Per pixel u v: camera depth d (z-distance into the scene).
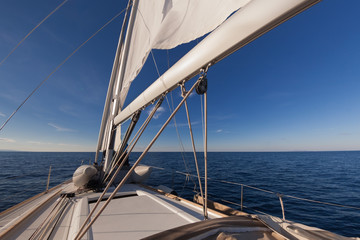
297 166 35.19
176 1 1.89
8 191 13.48
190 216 2.38
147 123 1.48
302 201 10.41
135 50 3.87
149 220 2.30
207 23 1.51
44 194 4.16
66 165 35.91
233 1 1.28
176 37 1.81
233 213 2.98
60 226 2.30
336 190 14.07
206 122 1.37
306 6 0.64
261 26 0.77
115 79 6.55
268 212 8.53
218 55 0.99
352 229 6.99
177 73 1.32
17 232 2.22
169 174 17.94
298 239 1.16
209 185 13.67
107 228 2.07
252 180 17.34
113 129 4.75
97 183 4.22
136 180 5.16
